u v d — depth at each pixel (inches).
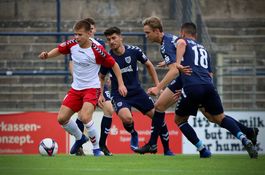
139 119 1472.7
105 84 1149.7
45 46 1991.9
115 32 1096.8
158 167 830.5
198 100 954.1
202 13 2240.4
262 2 2263.8
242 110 1542.8
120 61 1107.9
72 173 748.6
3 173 758.5
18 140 1486.2
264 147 1521.9
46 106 1818.4
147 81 1736.0
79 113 1135.0
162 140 1111.6
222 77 1791.3
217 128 1496.1
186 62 954.7
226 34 2130.9
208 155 1016.9
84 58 1002.1
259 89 1887.3
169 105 1050.1
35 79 1873.8
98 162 909.2
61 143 1481.3
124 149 1466.5
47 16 2190.0
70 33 1748.3
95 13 2193.7
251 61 1916.8
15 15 2187.5
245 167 831.7
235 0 2257.6
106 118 1129.4
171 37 1029.8
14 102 1824.6
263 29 2143.2
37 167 833.5
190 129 1002.7
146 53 1788.9
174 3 2143.2
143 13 2203.5
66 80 1861.5
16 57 1975.9
